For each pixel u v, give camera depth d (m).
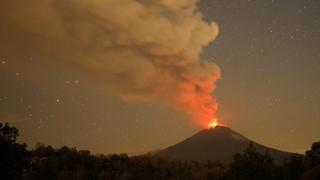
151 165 83.50
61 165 73.50
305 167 45.84
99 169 77.12
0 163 30.97
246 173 45.06
